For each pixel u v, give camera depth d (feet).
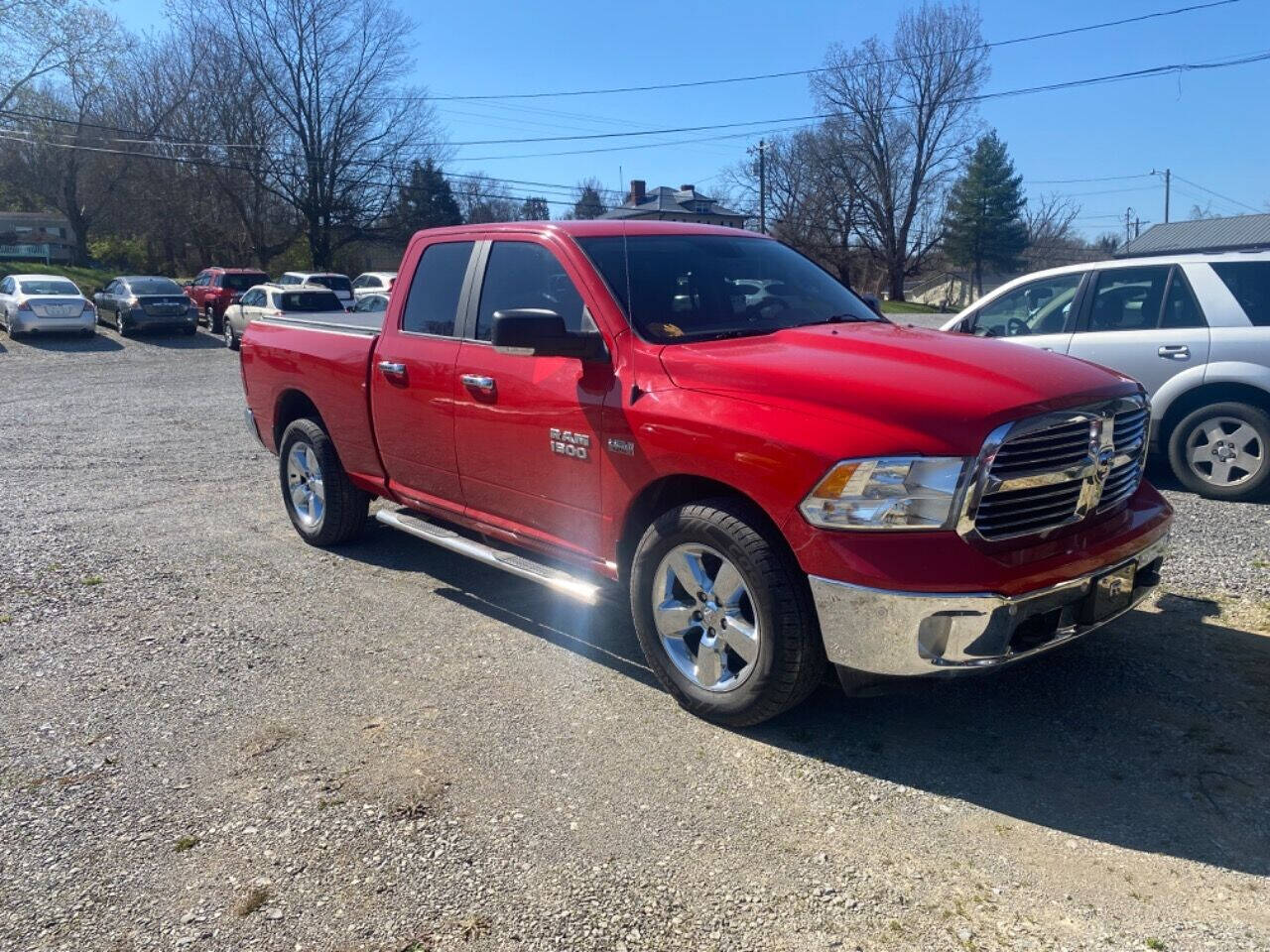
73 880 9.66
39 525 23.02
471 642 15.60
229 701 13.52
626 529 13.35
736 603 12.11
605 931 8.82
